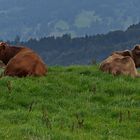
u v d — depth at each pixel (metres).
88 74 30.11
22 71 27.78
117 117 22.16
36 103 23.77
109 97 25.55
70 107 23.47
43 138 17.66
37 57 28.64
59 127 19.91
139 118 21.66
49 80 27.27
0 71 29.39
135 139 19.14
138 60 32.59
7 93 24.33
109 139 18.69
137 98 24.97
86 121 21.05
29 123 19.95
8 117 20.89
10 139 17.44
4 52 29.83
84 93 25.72
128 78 28.95
